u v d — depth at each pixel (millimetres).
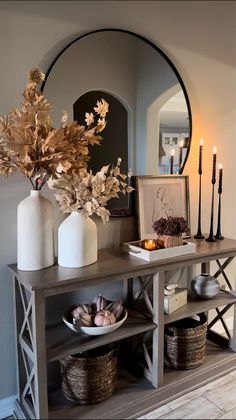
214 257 2045
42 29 1781
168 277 2410
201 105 2377
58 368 2031
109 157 2027
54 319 1993
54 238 1916
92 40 1925
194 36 2285
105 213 1650
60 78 1847
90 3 1898
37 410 1613
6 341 1869
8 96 1730
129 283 2166
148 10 2092
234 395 1973
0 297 1817
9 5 1687
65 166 1606
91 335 1761
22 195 1817
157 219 2184
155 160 2209
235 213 2705
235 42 2486
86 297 2102
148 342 2227
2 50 1691
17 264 1746
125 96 2061
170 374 2033
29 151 1593
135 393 1884
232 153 2609
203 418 1796
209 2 2324
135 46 2064
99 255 1930
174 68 2215
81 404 1792
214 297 2258
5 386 1892
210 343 2387
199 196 2338
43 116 1585
